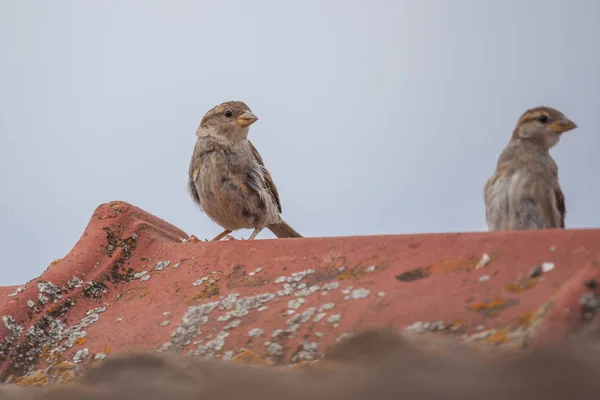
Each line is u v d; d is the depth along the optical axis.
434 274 8.64
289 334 8.75
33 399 7.51
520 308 7.57
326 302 9.02
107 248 12.20
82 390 7.29
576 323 6.61
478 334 7.46
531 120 11.78
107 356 10.04
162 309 10.52
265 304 9.53
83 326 10.86
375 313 8.40
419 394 5.23
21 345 10.70
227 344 9.09
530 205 11.67
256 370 7.29
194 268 11.17
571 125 11.55
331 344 8.33
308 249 10.20
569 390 4.90
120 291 11.52
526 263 8.14
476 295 7.99
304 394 5.79
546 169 11.72
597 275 6.80
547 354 5.58
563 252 8.05
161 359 7.81
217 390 6.31
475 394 5.08
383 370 6.00
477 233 8.88
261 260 10.52
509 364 5.62
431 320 7.90
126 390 6.99
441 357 6.21
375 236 9.76
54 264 12.17
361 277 9.20
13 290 11.98
